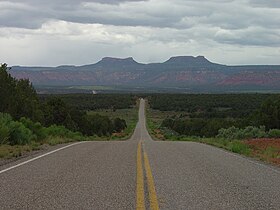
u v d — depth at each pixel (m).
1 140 22.06
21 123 25.61
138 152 20.73
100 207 8.93
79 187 11.07
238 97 150.12
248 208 9.20
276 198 10.33
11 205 8.93
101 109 154.50
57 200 9.50
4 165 15.04
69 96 159.00
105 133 75.81
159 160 17.44
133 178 12.65
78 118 56.69
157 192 10.66
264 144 28.89
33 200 9.45
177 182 12.19
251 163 17.73
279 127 48.97
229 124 63.97
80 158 17.61
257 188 11.64
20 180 11.94
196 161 17.53
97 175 13.07
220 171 14.74
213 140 37.12
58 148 22.73
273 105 50.59
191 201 9.73
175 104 160.50
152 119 141.25
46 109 47.12
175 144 28.17
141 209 8.80
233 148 24.36
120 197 9.95
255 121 50.16
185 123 89.69
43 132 28.52
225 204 9.52
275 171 15.36
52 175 12.90
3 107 31.59
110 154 19.53
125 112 158.62
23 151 20.27
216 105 138.50
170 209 8.91
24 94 36.84
